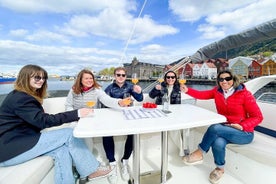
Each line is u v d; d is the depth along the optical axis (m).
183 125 1.15
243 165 1.52
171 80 2.06
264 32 1.78
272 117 1.80
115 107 1.70
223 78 1.58
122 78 2.01
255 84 2.02
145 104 1.67
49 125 1.20
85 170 1.35
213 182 1.50
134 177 1.46
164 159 1.54
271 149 1.37
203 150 1.55
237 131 1.44
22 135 1.17
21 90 1.20
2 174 1.02
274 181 1.31
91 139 1.81
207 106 2.35
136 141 1.42
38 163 1.13
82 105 1.82
